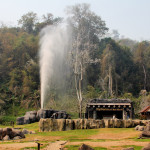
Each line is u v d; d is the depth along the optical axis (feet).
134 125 91.56
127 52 233.55
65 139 72.95
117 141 68.33
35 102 171.01
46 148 61.26
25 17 252.83
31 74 188.96
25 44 206.28
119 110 108.88
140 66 219.41
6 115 156.76
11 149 61.00
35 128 102.32
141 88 211.61
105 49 210.18
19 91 181.78
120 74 214.69
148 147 52.49
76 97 169.17
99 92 182.70
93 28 223.92
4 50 206.39
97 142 67.15
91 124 91.04
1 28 232.73
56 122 89.81
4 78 195.11
